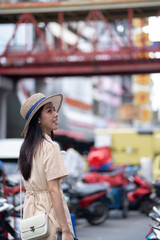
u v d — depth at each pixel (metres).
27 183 4.26
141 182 15.75
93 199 13.25
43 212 4.15
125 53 39.72
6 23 47.59
